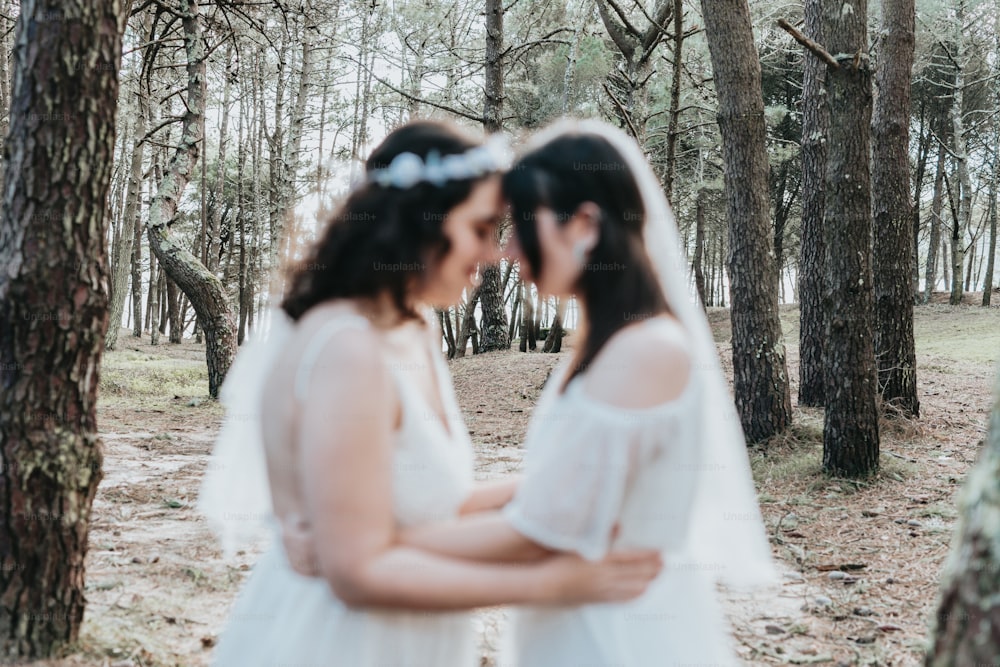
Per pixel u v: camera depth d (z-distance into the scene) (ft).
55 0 8.70
